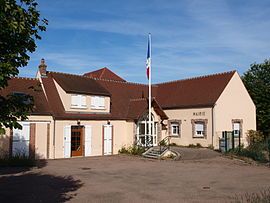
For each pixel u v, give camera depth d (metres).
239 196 11.56
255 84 39.22
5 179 15.03
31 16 6.56
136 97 32.41
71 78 27.97
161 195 11.94
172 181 14.80
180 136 31.88
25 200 10.97
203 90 31.78
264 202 9.36
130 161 22.56
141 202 10.88
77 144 25.53
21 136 22.30
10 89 23.66
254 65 40.81
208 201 10.95
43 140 23.44
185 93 33.06
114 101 29.86
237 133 29.09
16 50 6.39
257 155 23.03
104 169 18.55
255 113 33.44
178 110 32.28
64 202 10.77
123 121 28.48
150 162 21.95
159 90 36.19
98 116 26.67
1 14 5.87
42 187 13.23
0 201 10.83
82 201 10.95
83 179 15.23
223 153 25.75
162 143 28.30
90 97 26.67
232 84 31.27
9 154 21.56
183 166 19.89
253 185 13.79
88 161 22.44
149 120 27.41
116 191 12.62
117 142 27.92
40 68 26.89
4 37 6.22
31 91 24.55
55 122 24.14
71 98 25.45
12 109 6.48
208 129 29.72
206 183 14.30
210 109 29.72
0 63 5.92
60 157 24.33
